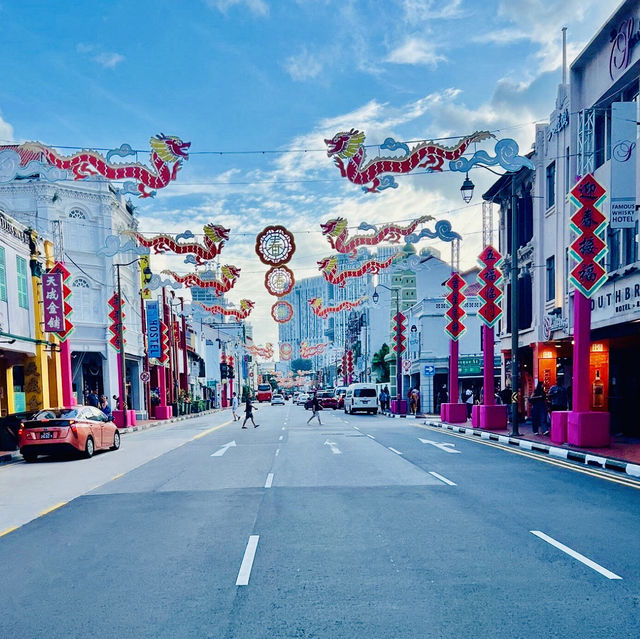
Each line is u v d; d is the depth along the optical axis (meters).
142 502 9.85
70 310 21.92
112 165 12.25
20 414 19.39
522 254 24.81
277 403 78.25
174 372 45.81
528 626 4.56
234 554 6.62
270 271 20.59
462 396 41.16
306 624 4.69
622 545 6.67
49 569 6.33
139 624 4.80
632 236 14.96
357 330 79.69
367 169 12.91
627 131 13.55
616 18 15.38
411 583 5.55
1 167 12.06
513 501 9.15
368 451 16.34
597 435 14.48
